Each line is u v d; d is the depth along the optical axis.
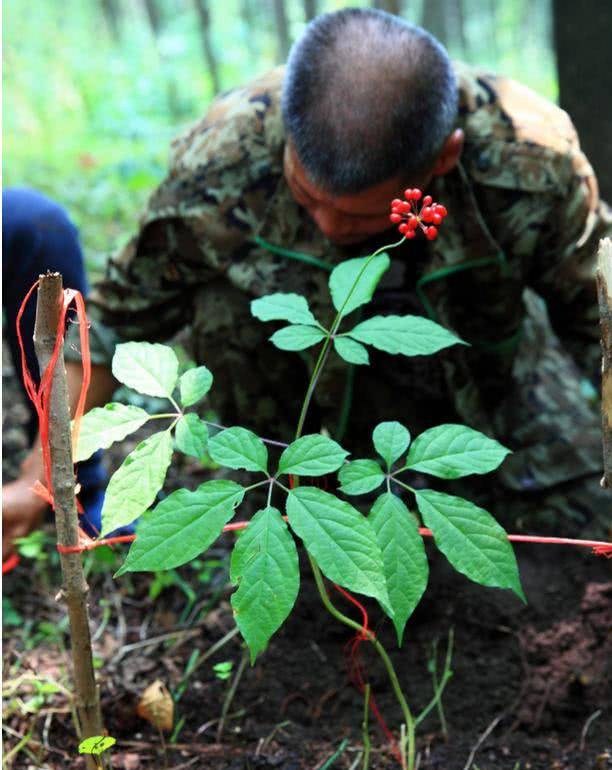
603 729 1.89
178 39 12.26
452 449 1.23
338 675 2.09
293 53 1.82
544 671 2.04
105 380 2.21
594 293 2.19
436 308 2.14
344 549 1.12
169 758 1.81
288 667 2.10
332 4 13.80
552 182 2.06
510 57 15.23
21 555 2.25
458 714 1.98
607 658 2.02
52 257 2.41
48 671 2.04
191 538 1.15
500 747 1.85
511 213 2.09
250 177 2.10
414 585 1.18
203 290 2.31
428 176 1.85
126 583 2.35
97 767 1.46
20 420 2.94
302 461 1.18
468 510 1.20
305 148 1.72
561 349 2.84
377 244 2.09
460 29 13.37
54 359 1.21
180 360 3.33
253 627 1.10
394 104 1.69
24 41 11.66
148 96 10.17
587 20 2.89
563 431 2.53
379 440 1.25
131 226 5.21
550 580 2.31
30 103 9.53
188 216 2.11
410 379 2.31
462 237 2.06
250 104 2.14
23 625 2.22
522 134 2.07
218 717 1.96
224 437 1.21
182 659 2.12
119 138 8.66
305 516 1.14
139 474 1.20
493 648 2.15
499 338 2.32
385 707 2.00
